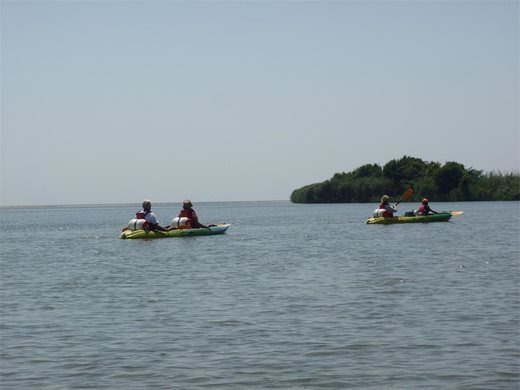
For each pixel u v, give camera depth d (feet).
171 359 38.04
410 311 50.34
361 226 166.20
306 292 59.93
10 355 39.29
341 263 82.84
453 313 49.29
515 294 57.16
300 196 463.83
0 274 78.33
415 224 164.35
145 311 52.16
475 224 162.91
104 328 46.14
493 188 409.49
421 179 419.95
